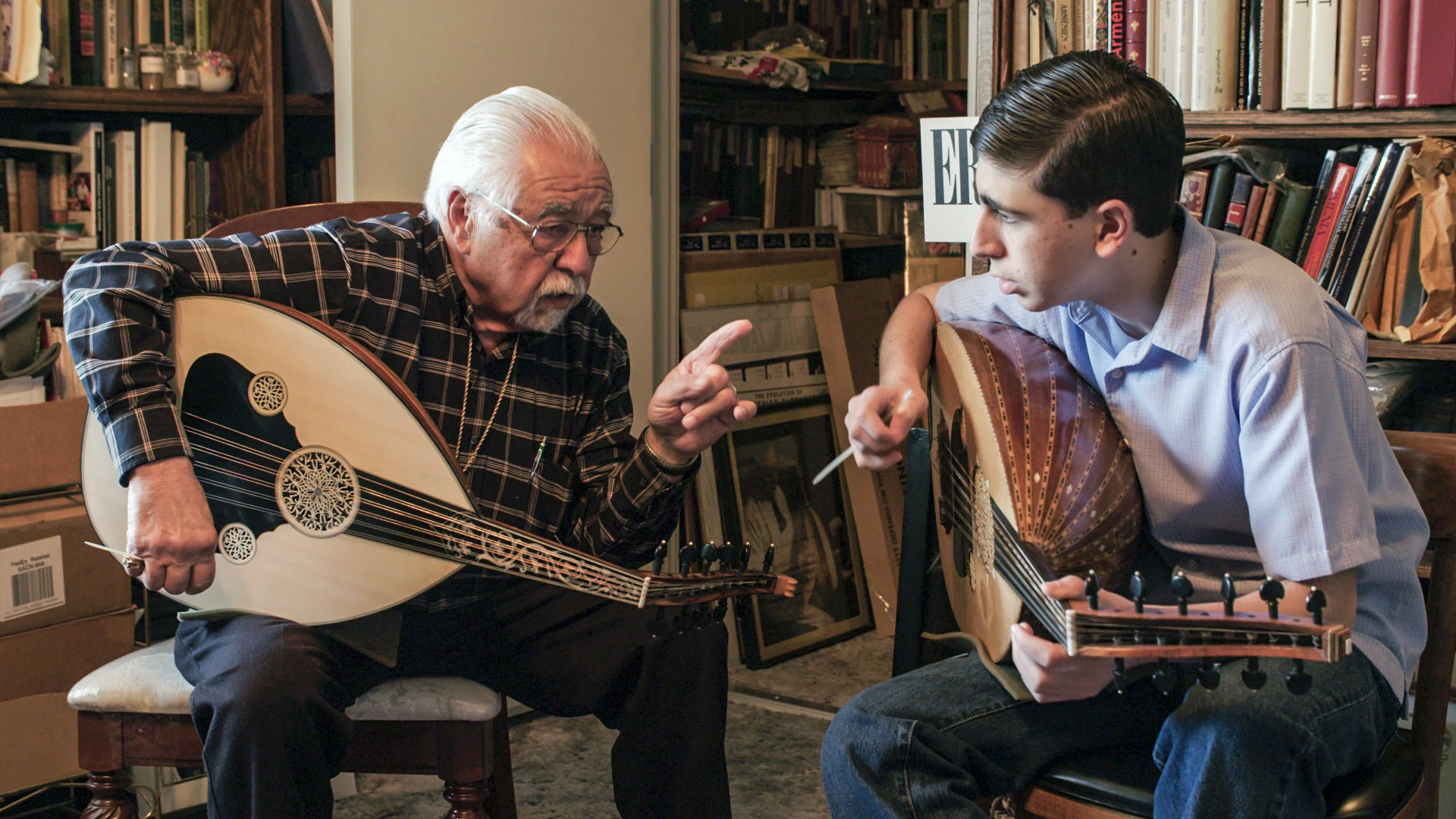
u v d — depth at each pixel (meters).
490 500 1.65
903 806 1.35
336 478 1.48
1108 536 1.33
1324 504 1.22
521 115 1.55
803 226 3.54
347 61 2.14
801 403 3.24
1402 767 1.37
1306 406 1.23
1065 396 1.42
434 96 2.26
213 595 1.53
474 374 1.64
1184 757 1.23
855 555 3.28
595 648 1.66
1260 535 1.27
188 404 1.48
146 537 1.37
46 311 2.17
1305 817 1.24
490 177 1.53
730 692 2.82
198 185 2.43
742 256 3.19
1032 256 1.28
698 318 3.02
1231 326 1.29
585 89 2.51
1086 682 1.18
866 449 1.37
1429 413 2.15
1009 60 2.22
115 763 1.56
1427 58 1.93
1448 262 1.97
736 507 3.04
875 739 1.37
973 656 1.53
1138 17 2.14
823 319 3.27
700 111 3.28
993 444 1.37
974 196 2.07
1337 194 2.04
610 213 1.60
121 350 1.41
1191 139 2.18
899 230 3.39
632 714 1.64
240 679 1.41
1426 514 1.49
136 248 1.48
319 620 1.49
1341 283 2.04
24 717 1.91
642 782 1.65
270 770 1.40
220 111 2.32
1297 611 1.22
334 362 1.48
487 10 2.31
